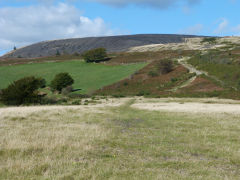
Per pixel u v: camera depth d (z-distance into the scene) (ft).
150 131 46.50
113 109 96.53
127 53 471.21
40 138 35.73
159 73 264.72
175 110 88.17
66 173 21.99
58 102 157.79
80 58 440.45
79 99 181.98
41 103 143.23
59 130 43.83
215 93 168.86
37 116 67.26
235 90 168.76
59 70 345.10
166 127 52.26
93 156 28.14
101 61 399.24
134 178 20.98
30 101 134.41
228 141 38.34
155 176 21.49
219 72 229.66
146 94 197.06
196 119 64.64
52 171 22.33
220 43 610.65
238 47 436.35
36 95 139.03
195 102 137.80
